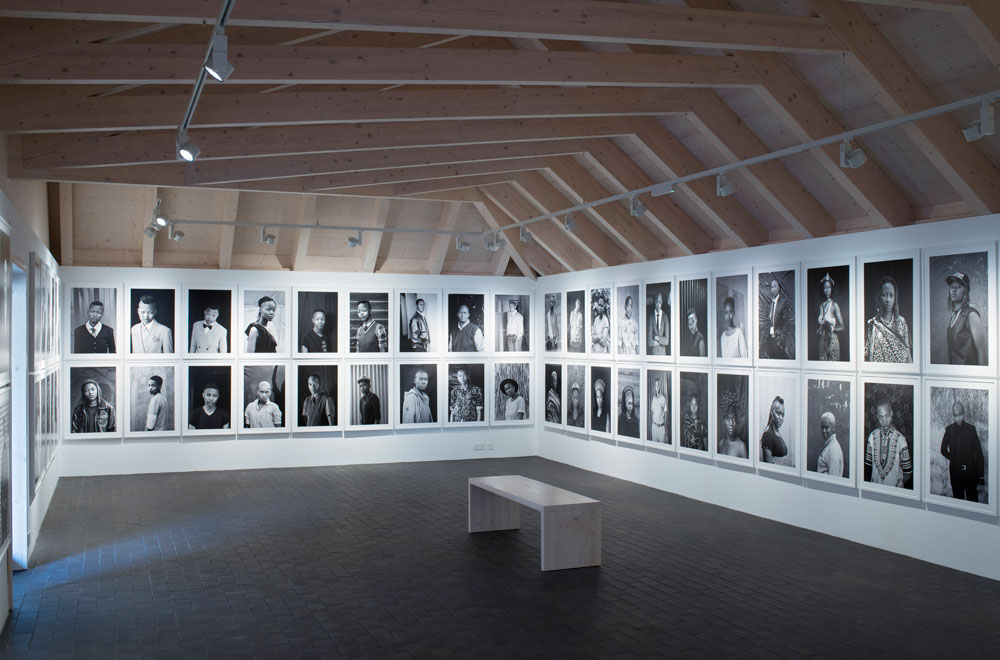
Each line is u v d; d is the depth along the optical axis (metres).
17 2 4.71
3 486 6.16
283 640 5.73
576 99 7.99
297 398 13.83
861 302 8.48
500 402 15.04
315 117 7.23
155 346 13.09
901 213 8.34
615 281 12.66
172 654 5.47
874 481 8.31
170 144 8.21
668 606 6.47
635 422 12.16
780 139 8.68
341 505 10.48
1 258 6.25
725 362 10.34
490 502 9.05
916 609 6.42
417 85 8.65
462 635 5.83
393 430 14.40
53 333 10.91
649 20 6.13
